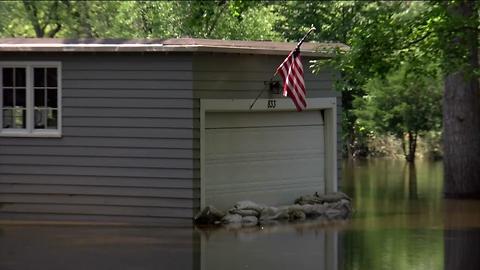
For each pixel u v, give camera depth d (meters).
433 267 22.19
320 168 34.41
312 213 32.34
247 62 31.14
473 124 39.56
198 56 29.50
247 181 31.78
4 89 30.98
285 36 50.88
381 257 23.70
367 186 44.00
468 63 29.17
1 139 30.91
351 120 63.22
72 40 31.03
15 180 30.81
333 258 23.58
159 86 29.58
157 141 29.66
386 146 67.31
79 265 22.39
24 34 56.69
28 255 23.83
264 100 31.75
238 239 26.78
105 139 30.11
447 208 35.06
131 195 29.94
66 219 30.45
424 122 62.19
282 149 33.00
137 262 22.91
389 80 58.22
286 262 23.00
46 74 30.73
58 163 30.52
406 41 28.39
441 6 27.30
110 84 30.02
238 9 41.12
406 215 32.78
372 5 33.72
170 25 48.19
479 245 25.69
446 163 39.84
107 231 28.20
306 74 33.28
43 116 30.80
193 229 28.70
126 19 51.56
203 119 29.75
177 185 29.55
